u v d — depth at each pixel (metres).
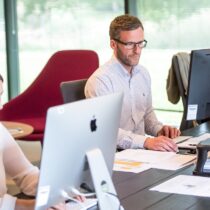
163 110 5.39
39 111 5.07
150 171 2.10
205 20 5.04
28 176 1.92
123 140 2.56
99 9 5.84
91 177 1.51
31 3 6.43
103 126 1.56
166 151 2.43
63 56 5.05
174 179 1.97
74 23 6.09
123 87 2.91
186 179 1.96
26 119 4.99
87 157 1.49
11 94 6.64
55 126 1.35
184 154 2.37
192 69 2.25
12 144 1.96
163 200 1.72
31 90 5.03
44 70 5.07
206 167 2.04
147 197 1.76
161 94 5.38
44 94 5.06
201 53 2.25
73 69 5.05
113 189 1.53
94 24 5.91
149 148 2.49
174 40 5.25
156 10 5.33
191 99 2.29
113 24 2.86
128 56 2.83
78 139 1.45
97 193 1.48
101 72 2.89
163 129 2.87
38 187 1.37
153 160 2.27
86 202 1.65
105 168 1.52
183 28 5.18
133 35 2.79
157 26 5.35
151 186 1.89
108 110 1.58
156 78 5.41
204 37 5.06
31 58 6.54
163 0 5.27
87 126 1.48
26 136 4.26
